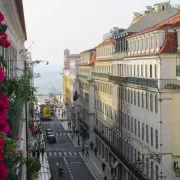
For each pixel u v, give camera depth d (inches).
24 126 1381.6
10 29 1087.0
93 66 3449.8
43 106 4547.2
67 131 4094.5
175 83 1551.4
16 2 1008.9
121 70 2309.3
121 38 2276.1
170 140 1546.5
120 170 2252.7
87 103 3553.2
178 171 1540.4
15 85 354.0
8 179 310.8
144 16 2267.5
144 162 1772.9
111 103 2559.1
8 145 316.5
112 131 2519.7
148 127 1713.8
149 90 1652.3
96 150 2938.0
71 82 5172.2
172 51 1563.7
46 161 2389.3
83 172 2422.5
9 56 965.8
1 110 271.9
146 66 1777.8
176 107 1547.7
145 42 1809.8
